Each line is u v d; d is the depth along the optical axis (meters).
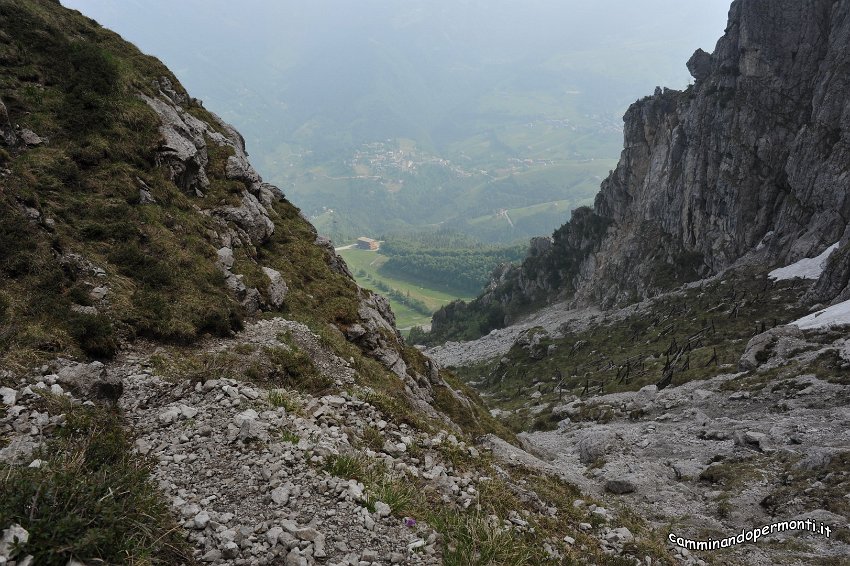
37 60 30.55
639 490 34.09
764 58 119.06
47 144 26.66
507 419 86.31
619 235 186.38
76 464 10.09
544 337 143.00
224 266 28.61
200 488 11.54
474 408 45.12
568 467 43.81
